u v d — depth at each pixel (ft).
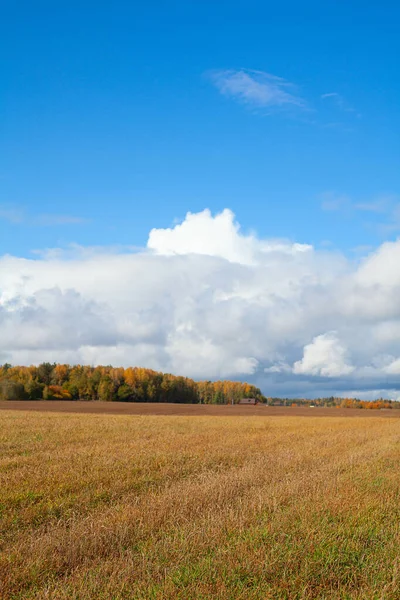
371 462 51.67
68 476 42.50
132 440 75.20
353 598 19.31
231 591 19.58
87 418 138.00
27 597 19.89
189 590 19.49
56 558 23.47
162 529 27.25
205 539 25.25
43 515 31.89
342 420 171.32
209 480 39.99
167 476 44.32
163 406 322.55
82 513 31.83
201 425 117.39
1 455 58.18
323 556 23.11
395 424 140.46
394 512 31.55
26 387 383.45
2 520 30.22
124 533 26.35
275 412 290.15
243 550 23.29
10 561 22.97
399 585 20.43
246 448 65.41
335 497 33.40
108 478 42.11
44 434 83.56
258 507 31.07
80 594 19.51
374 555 23.54
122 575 21.17
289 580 20.67
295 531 26.14
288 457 55.06
